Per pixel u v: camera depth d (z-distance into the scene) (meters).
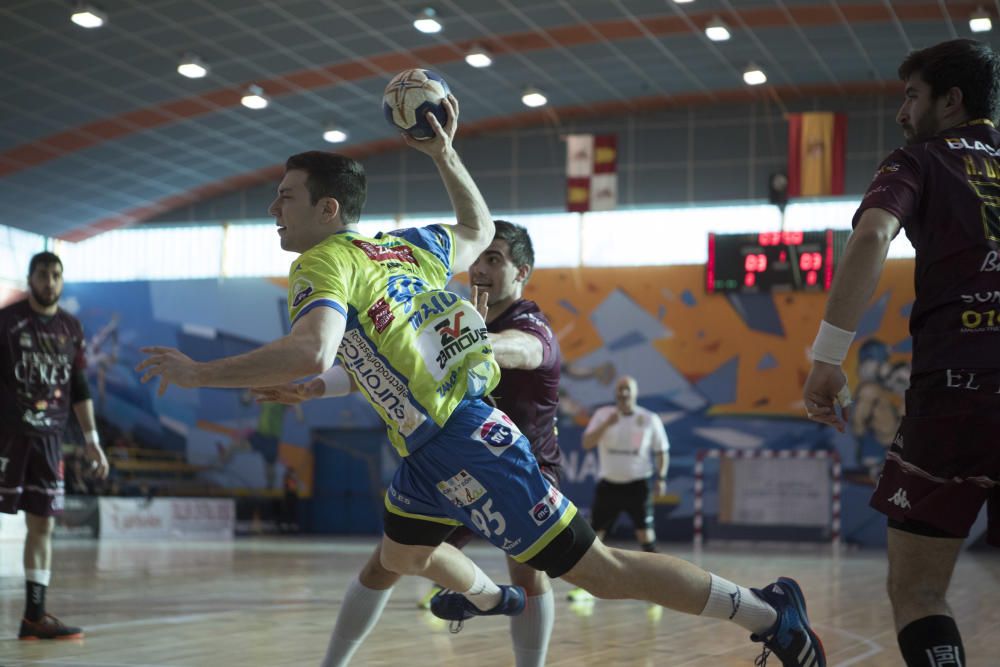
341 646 3.48
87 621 6.57
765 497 21.67
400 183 24.52
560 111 23.06
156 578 10.27
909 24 18.19
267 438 24.48
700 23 18.47
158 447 24.78
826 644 5.61
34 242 26.48
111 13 17.22
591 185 20.78
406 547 3.28
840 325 2.56
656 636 6.05
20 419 5.69
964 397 2.56
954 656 2.49
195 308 25.08
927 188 2.66
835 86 21.64
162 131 22.05
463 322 3.09
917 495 2.59
